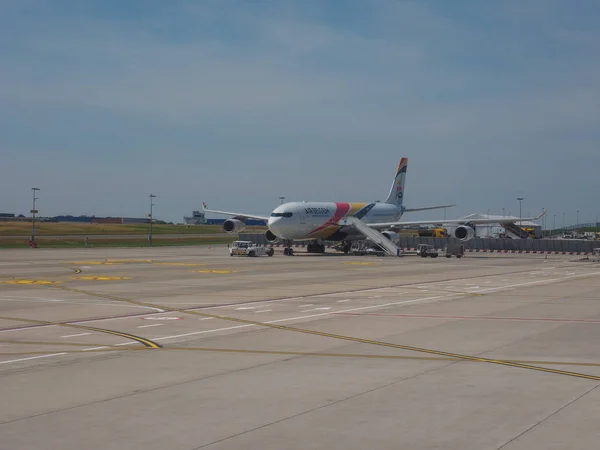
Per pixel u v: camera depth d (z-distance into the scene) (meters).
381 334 22.75
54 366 17.36
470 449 10.78
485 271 57.69
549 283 44.94
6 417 12.60
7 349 19.97
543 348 19.95
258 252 85.50
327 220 87.38
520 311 29.30
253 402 13.68
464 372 16.48
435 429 11.82
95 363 17.77
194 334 22.83
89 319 26.72
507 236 156.88
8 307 30.77
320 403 13.59
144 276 50.41
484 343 20.86
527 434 11.51
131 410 13.09
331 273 54.03
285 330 23.70
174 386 15.07
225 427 11.98
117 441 11.23
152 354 19.09
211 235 194.12
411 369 16.88
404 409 13.12
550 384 15.17
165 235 186.00
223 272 54.94
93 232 186.62
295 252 97.12
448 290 39.59
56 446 10.95
